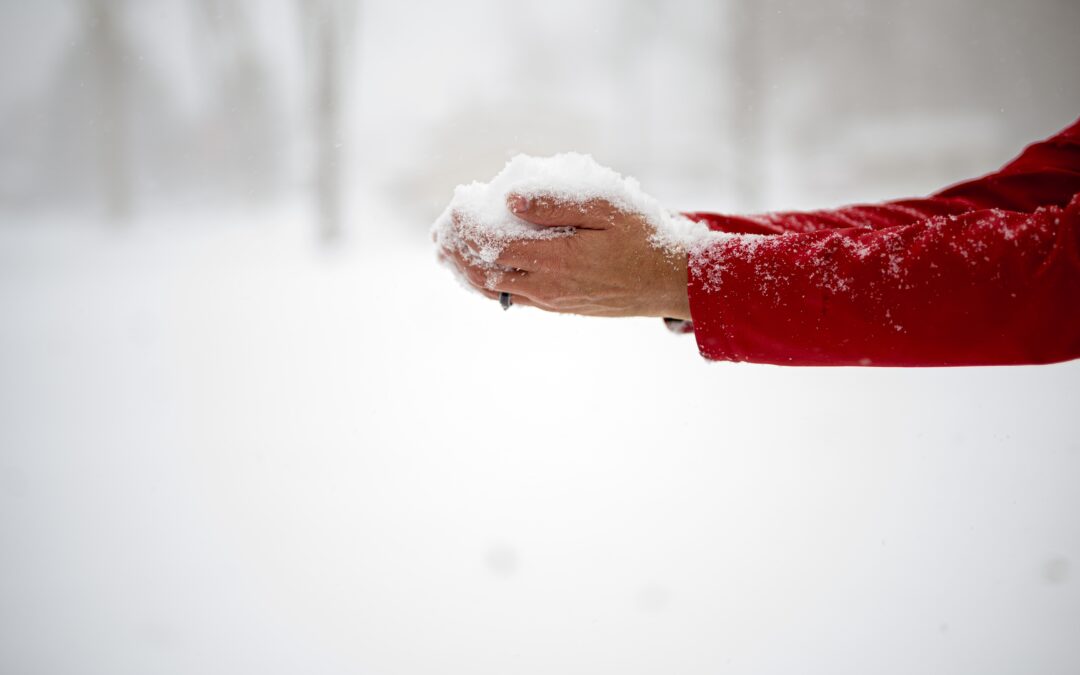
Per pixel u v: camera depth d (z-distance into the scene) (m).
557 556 1.34
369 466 1.80
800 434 1.93
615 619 1.19
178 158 12.62
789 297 0.80
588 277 0.84
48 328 3.80
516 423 2.12
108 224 10.28
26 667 1.10
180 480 1.72
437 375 2.70
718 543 1.36
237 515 1.53
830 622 1.16
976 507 1.43
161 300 4.70
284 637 1.17
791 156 13.18
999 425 1.90
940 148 11.97
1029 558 1.26
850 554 1.31
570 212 0.83
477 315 3.99
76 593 1.26
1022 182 0.97
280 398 2.43
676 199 10.40
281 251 7.46
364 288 5.04
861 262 0.78
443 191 10.58
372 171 11.02
